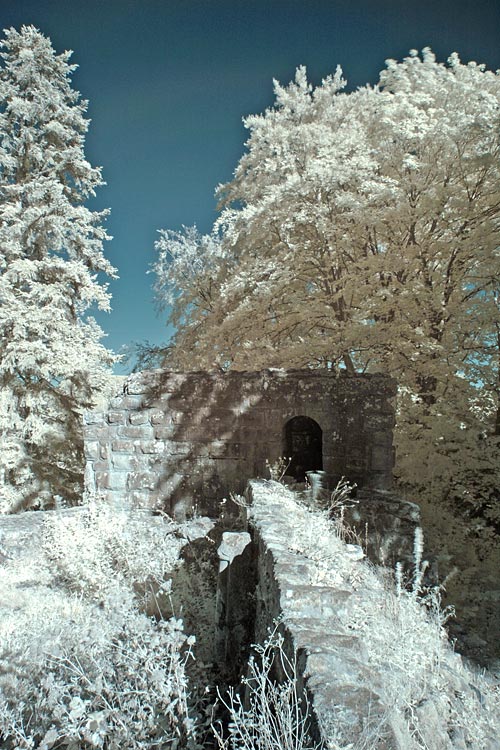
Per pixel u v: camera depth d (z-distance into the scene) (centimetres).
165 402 725
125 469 724
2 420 1170
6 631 394
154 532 652
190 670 350
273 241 1148
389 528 526
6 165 1338
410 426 883
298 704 185
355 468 675
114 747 253
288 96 1382
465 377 963
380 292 945
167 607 470
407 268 975
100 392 1363
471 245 885
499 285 949
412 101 1019
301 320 1084
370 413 680
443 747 206
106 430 730
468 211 923
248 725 204
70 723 271
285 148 1123
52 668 333
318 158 1002
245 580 396
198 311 1426
